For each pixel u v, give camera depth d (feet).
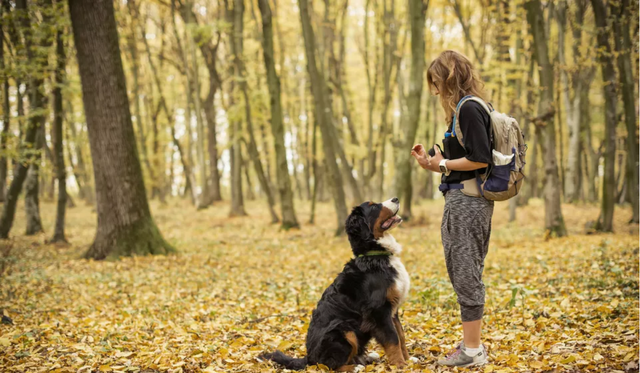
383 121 72.08
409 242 43.75
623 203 72.18
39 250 41.47
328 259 36.29
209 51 79.51
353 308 12.14
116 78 36.55
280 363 12.92
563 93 72.64
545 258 29.17
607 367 10.60
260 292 25.11
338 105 89.61
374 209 12.57
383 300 12.03
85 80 36.47
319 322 12.37
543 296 19.54
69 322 19.35
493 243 40.52
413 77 55.31
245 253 40.65
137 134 107.55
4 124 41.14
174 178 138.92
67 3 38.37
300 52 95.04
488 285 22.13
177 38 83.25
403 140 57.11
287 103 94.07
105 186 37.04
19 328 17.99
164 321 19.43
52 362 14.01
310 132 102.68
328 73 73.82
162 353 14.57
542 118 40.93
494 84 49.06
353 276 12.41
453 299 18.89
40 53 39.52
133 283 27.91
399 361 11.89
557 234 40.88
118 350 15.14
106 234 37.11
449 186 11.14
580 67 43.96
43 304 22.65
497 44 52.90
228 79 73.05
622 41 41.06
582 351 11.91
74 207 99.86
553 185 41.19
